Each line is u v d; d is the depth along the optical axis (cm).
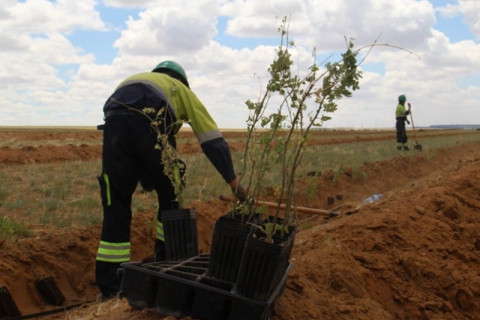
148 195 946
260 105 323
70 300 580
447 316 454
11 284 552
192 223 403
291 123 315
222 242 334
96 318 375
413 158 2012
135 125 444
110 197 468
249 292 312
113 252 470
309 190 378
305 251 523
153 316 334
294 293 392
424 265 509
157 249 478
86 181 1088
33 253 604
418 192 868
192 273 349
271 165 342
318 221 977
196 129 445
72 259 635
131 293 343
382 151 2138
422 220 641
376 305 430
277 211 325
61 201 855
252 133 335
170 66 499
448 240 610
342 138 3625
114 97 455
